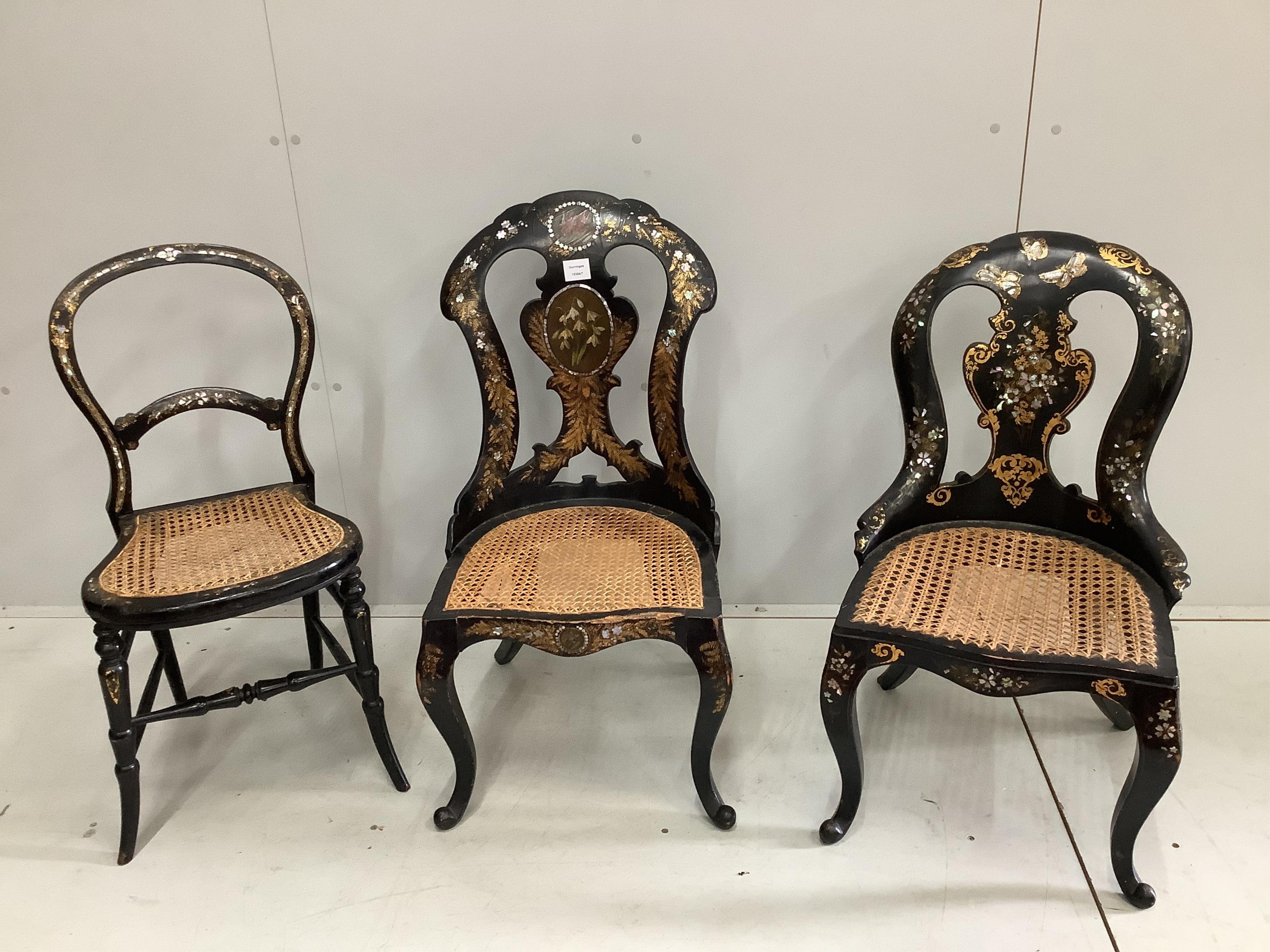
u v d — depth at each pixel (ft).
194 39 5.25
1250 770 5.11
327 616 6.95
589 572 4.72
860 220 5.53
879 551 4.82
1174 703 3.82
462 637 4.48
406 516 6.61
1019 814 4.92
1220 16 4.93
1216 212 5.36
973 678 4.09
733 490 6.39
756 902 4.47
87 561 6.82
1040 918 4.33
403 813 5.09
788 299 5.77
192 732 5.75
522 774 5.34
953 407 5.96
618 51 5.20
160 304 5.91
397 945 4.30
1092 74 5.11
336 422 6.28
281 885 4.64
